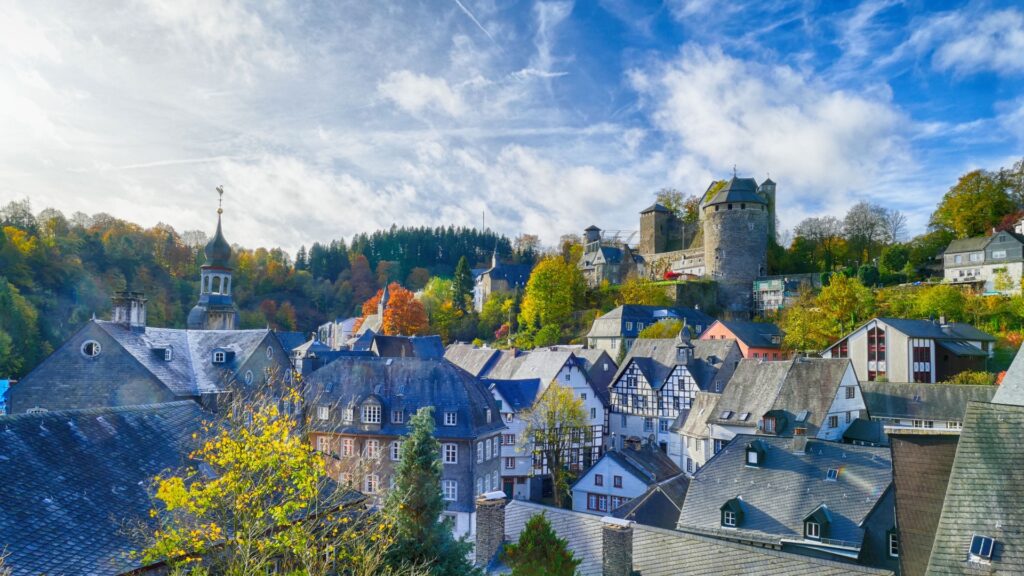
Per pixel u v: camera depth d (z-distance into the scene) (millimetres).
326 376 49156
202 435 22516
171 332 43375
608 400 71562
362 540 17969
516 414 60406
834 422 48500
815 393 49375
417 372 48219
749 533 32875
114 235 134875
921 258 100688
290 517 17703
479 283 154375
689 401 63812
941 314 73750
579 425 57219
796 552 31406
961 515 18438
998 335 71438
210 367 42625
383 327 124938
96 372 37812
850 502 31844
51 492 16984
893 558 29516
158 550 14469
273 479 15617
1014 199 102062
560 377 65562
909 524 24031
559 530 26703
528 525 22219
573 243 169375
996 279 82000
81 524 16531
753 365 55656
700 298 106312
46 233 123250
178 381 39281
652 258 131750
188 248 154000
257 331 45281
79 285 106750
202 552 15539
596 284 128625
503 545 24234
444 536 20750
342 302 196375
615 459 51562
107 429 20609
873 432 47438
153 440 21406
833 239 122625
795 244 122250
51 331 93125
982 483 18688
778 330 87500
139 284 122375
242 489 14797
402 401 46500
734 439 38375
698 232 133375
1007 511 17922
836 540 30672
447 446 45688
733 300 106875
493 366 79062
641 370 68062
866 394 56562
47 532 15688
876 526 30453
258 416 16234
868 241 122375
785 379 51562
